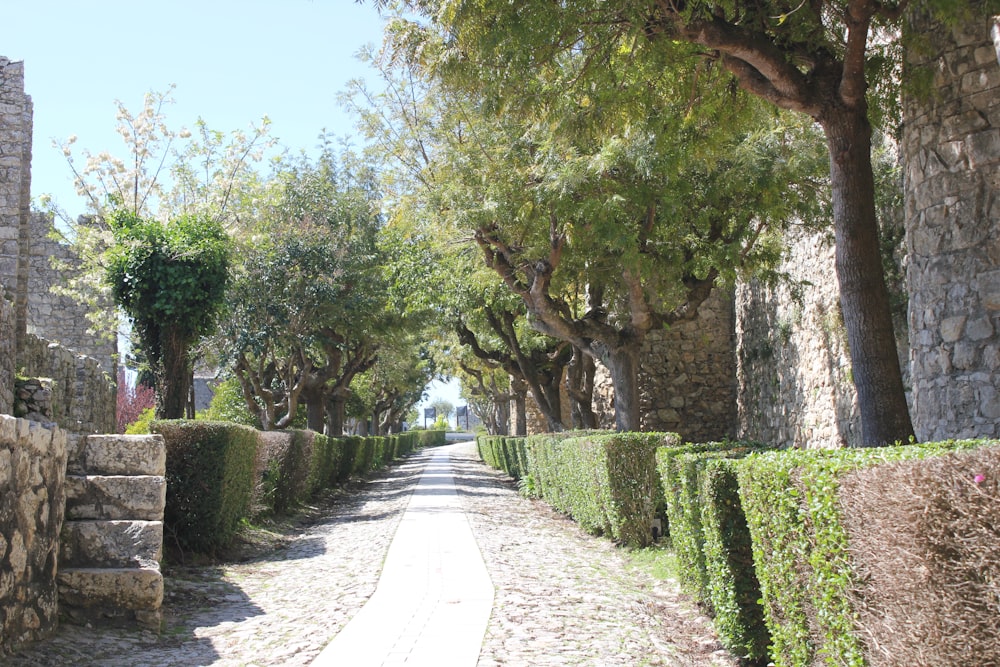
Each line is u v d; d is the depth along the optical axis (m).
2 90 14.77
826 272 15.28
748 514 4.64
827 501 3.47
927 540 2.74
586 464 12.29
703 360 23.97
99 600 6.32
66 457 6.29
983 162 7.88
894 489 2.92
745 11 7.82
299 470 17.22
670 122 9.21
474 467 37.84
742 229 13.84
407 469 36.69
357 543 11.66
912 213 8.66
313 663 5.46
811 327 16.44
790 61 7.55
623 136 11.25
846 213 6.94
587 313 16.33
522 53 8.32
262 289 20.52
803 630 3.98
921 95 8.23
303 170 22.92
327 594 7.89
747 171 12.27
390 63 9.45
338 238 22.08
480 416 64.25
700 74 8.91
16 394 10.75
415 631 6.25
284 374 25.58
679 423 23.78
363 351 26.97
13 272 14.41
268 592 8.22
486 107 9.30
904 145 8.84
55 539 5.98
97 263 20.75
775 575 4.27
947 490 2.70
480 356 24.48
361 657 5.57
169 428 9.97
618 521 10.58
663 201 12.38
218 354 20.52
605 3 7.94
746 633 5.46
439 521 13.75
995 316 7.71
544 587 7.94
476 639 5.96
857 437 13.76
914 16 8.47
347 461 25.47
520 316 22.38
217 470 10.15
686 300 15.77
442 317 23.22
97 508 6.68
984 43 7.86
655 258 13.54
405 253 20.59
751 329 21.86
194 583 8.45
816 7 7.71
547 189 12.08
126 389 30.34
